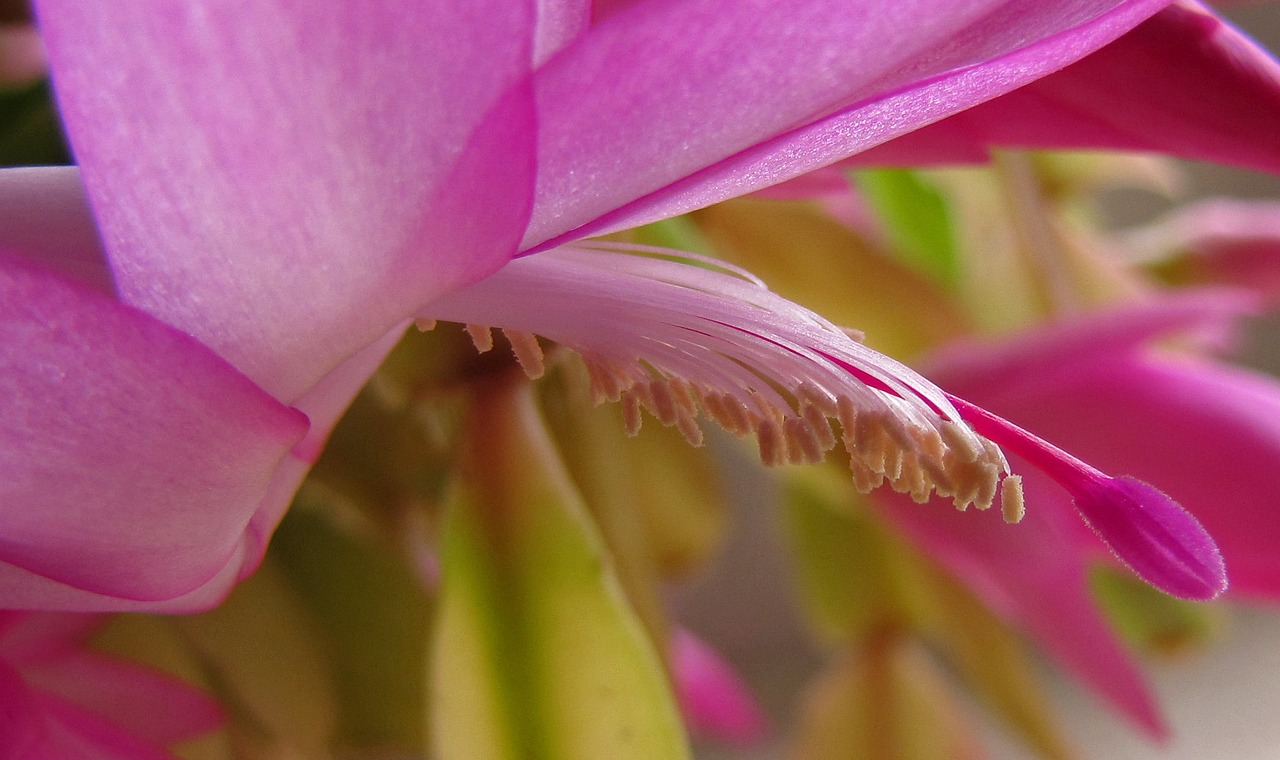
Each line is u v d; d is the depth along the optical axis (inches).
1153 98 3.4
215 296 3.1
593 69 3.1
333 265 3.1
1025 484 4.3
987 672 5.0
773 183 3.3
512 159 3.1
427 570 4.7
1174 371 4.3
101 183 3.0
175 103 3.0
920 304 4.7
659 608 4.3
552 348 4.1
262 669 4.6
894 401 3.6
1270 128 3.4
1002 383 4.3
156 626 4.6
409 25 3.0
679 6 3.1
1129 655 4.4
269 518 3.5
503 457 4.1
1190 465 4.2
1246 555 4.2
